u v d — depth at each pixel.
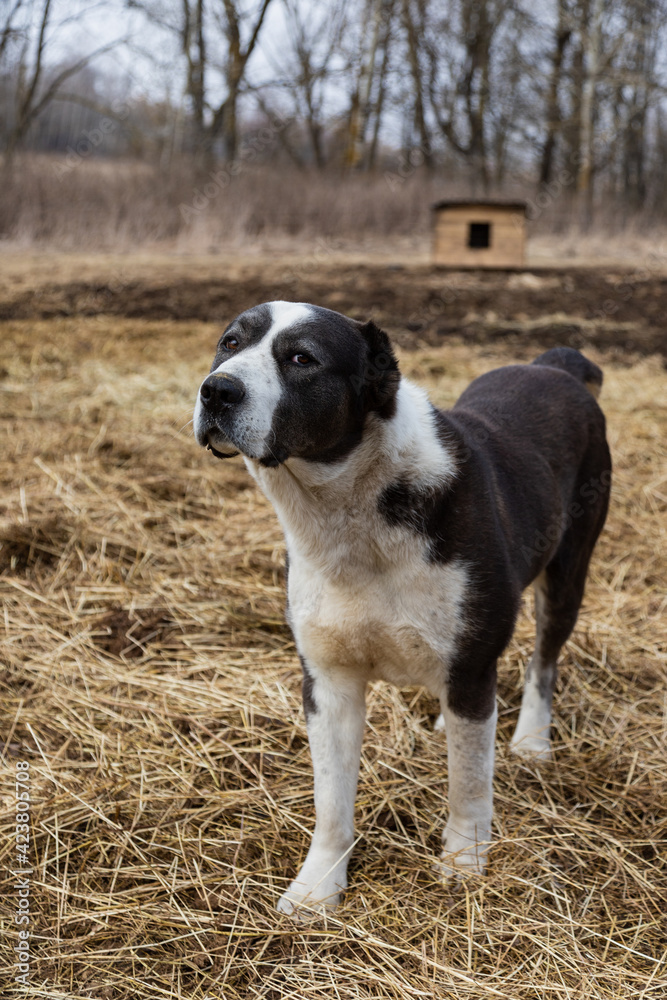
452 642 2.47
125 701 3.40
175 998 2.21
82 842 2.71
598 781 3.07
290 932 2.36
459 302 9.09
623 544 4.84
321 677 2.62
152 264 10.84
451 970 2.22
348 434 2.37
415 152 21.95
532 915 2.45
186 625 3.97
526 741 3.23
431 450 2.46
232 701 3.41
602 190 24.97
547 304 9.12
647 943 2.37
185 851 2.69
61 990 2.22
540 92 22.81
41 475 5.24
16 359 7.48
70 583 4.27
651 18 22.84
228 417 2.25
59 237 12.85
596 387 3.74
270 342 2.38
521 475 2.89
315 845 2.62
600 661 3.75
